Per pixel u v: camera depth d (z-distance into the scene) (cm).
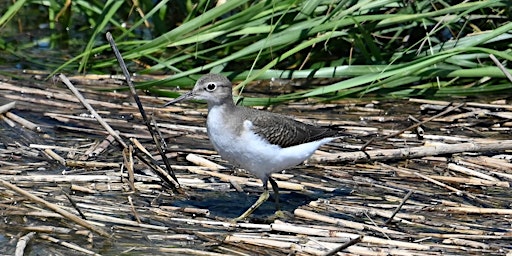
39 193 1230
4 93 1557
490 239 1146
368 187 1305
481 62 1623
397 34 1667
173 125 1472
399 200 1262
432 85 1608
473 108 1548
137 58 1720
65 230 1144
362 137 1456
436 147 1365
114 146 1404
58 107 1530
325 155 1368
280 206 1248
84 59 1652
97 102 1541
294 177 1327
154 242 1127
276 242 1114
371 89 1530
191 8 1800
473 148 1362
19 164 1322
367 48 1662
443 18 1557
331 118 1522
